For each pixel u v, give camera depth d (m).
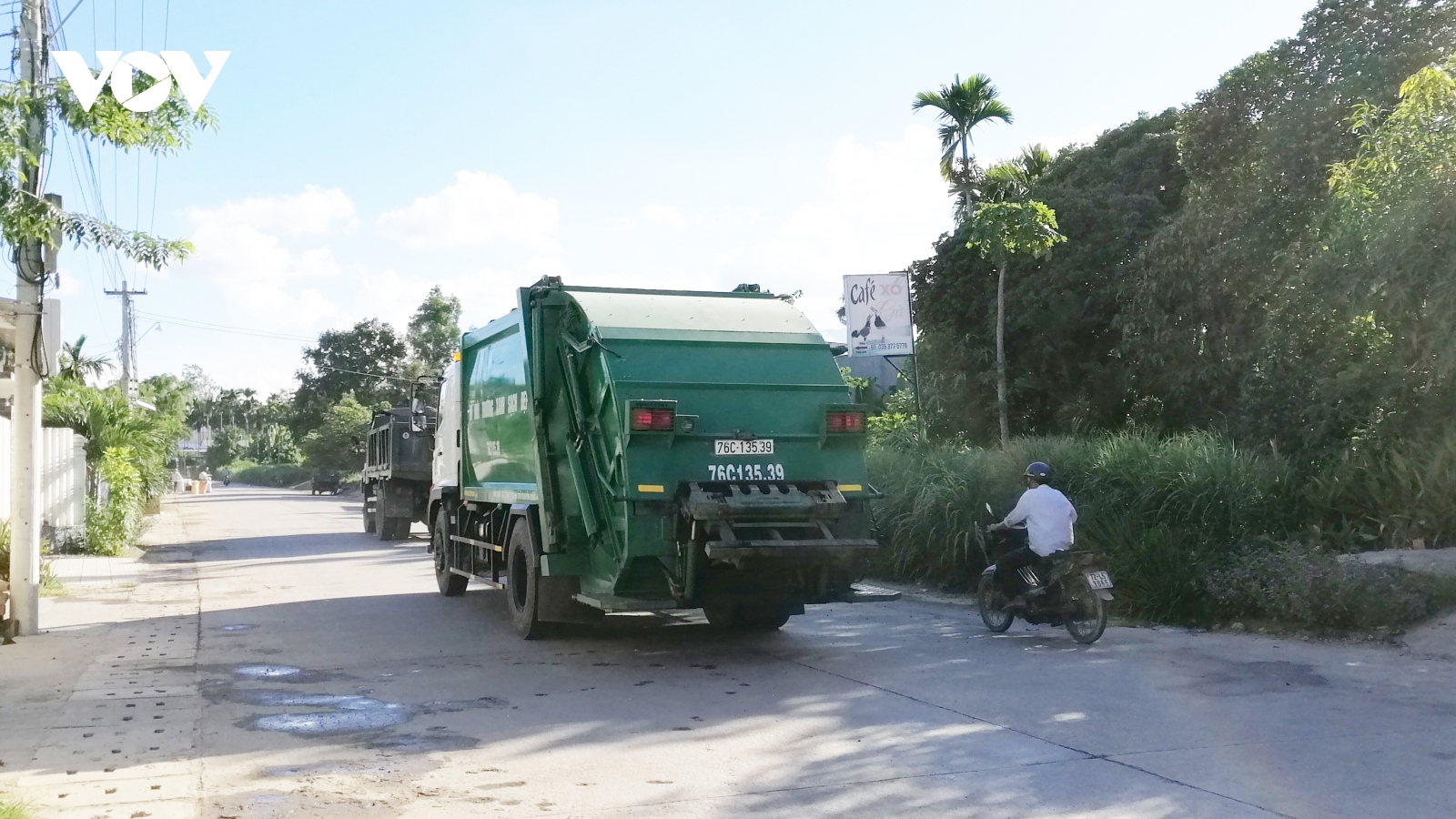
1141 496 12.62
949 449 15.98
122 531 23.08
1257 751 6.38
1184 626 11.14
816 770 6.17
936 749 6.56
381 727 7.25
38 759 6.41
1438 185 11.06
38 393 11.30
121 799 5.62
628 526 9.27
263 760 6.43
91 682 8.80
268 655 10.06
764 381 9.95
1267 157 18.22
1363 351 13.48
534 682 8.80
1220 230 19.44
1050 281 23.92
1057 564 10.31
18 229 8.30
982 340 25.36
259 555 22.06
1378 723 7.00
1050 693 8.05
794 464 9.77
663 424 9.27
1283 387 14.28
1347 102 17.17
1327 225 13.91
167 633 11.37
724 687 8.52
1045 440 15.47
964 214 26.28
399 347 81.25
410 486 25.94
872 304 18.86
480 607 13.51
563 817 5.37
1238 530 12.17
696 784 5.93
